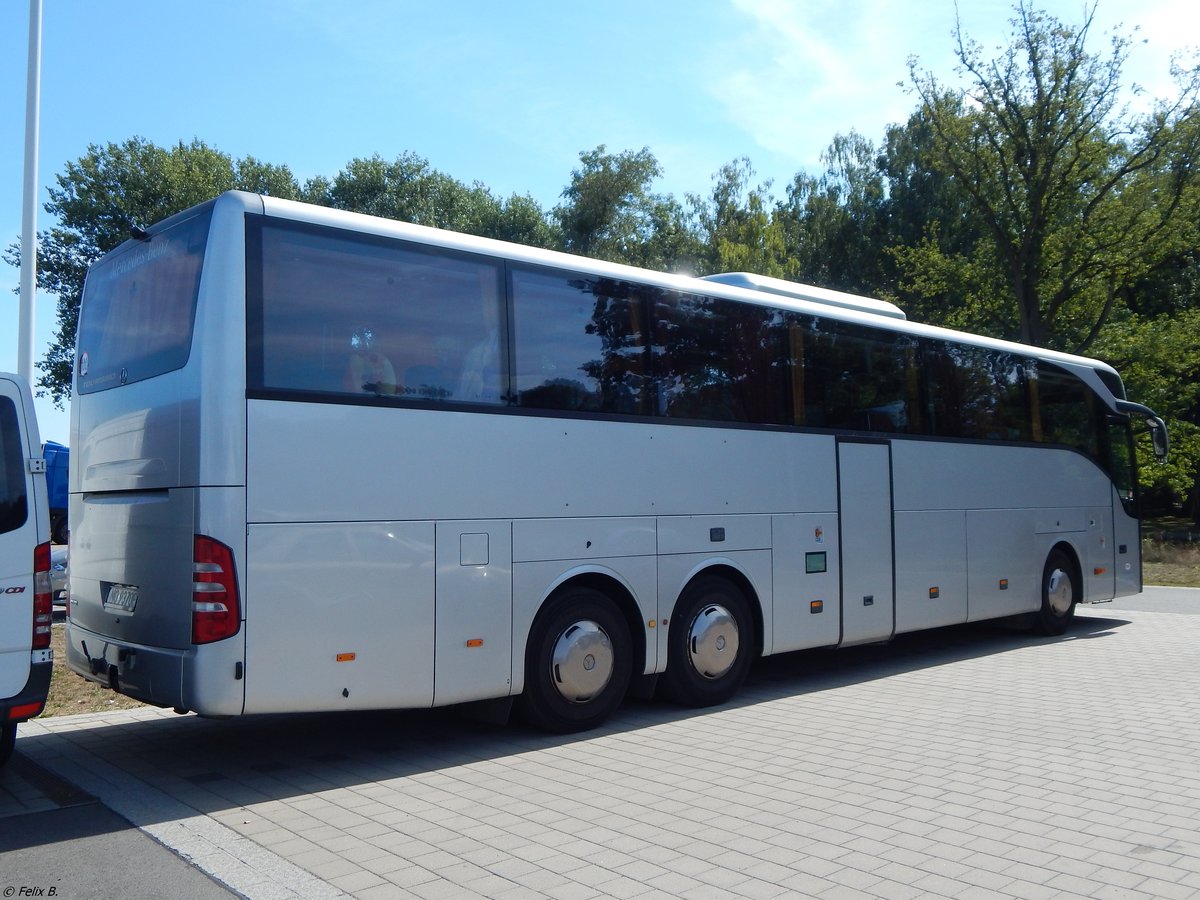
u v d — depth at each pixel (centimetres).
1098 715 870
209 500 621
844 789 644
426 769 704
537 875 492
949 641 1360
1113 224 3173
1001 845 535
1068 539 1388
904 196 4941
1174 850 527
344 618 663
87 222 4047
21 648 602
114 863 514
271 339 651
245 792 647
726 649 920
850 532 1050
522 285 790
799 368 1017
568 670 792
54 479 2016
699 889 473
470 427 739
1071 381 1444
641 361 868
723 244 3934
